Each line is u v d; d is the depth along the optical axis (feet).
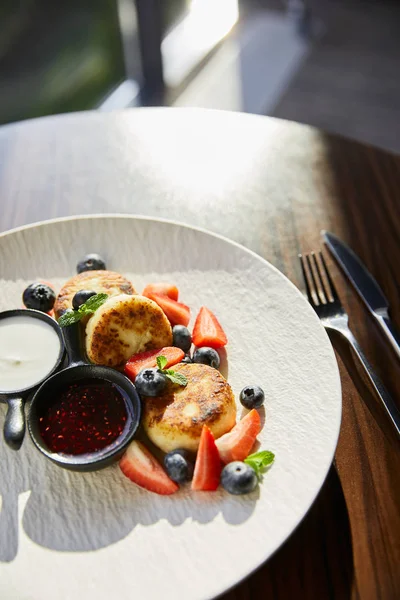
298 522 1.41
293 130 2.57
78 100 4.19
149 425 1.58
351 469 1.58
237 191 2.33
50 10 4.23
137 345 1.73
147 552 1.41
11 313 1.79
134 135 2.53
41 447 1.53
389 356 1.81
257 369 1.74
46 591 1.35
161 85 4.74
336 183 2.35
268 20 5.88
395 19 6.11
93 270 1.95
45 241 1.99
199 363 1.73
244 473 1.46
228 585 1.33
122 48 4.47
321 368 1.67
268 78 5.25
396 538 1.47
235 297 1.89
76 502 1.50
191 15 5.28
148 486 1.50
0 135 2.52
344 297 1.97
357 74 5.40
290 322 1.78
